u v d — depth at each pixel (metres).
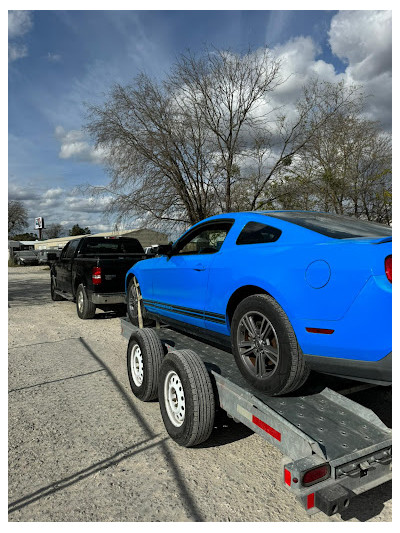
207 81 15.18
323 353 2.40
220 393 2.97
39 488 2.61
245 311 2.90
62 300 12.01
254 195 15.95
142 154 15.48
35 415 3.74
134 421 3.60
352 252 2.28
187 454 3.02
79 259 8.66
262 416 2.44
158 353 3.77
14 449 3.12
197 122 15.22
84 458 2.97
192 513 2.34
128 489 2.58
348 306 2.23
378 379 2.21
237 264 3.09
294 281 2.53
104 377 4.83
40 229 61.97
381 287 2.11
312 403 2.62
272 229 3.02
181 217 16.36
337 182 16.16
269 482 2.65
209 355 3.61
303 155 15.77
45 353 5.98
